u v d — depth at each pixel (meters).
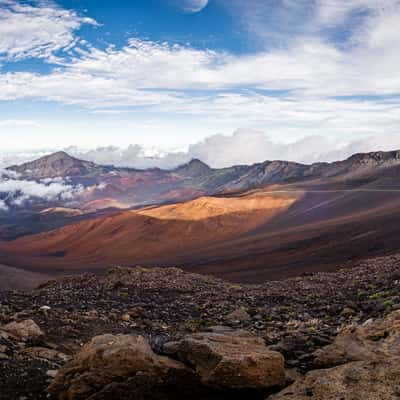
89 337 13.71
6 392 8.30
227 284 29.09
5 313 16.11
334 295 21.52
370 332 8.70
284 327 14.72
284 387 7.36
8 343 11.31
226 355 7.45
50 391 8.14
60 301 20.73
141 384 7.36
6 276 72.50
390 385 6.33
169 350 8.74
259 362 7.30
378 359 7.25
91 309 18.66
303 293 23.45
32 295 22.72
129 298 23.11
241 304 21.34
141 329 15.82
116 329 15.20
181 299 23.33
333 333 11.02
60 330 13.77
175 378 7.59
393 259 31.67
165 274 32.19
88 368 8.09
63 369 8.36
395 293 17.94
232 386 7.16
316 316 16.56
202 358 7.84
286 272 52.44
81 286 27.84
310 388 6.75
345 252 57.06
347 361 7.82
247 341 8.75
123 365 7.84
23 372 9.39
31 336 12.31
